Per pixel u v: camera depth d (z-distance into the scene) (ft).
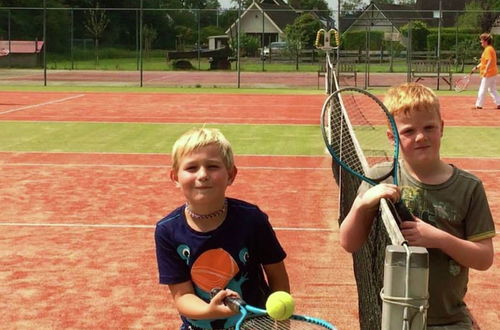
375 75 119.75
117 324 15.67
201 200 9.23
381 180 10.23
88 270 19.29
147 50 178.70
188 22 186.09
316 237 22.50
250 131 49.57
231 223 9.49
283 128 51.37
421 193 9.96
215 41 175.52
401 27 151.94
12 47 158.20
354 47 150.30
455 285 9.84
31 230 23.39
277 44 164.35
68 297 17.28
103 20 166.81
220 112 62.23
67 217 25.09
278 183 31.27
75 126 51.52
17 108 63.93
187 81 110.63
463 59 126.52
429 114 9.90
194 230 9.46
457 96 79.77
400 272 6.64
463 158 38.52
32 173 33.58
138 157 38.34
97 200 27.78
